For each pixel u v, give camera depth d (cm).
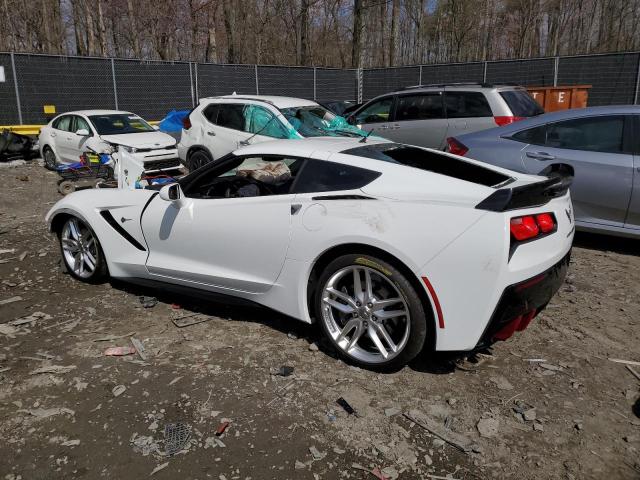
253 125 948
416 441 288
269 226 382
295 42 2838
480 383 342
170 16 2495
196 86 1847
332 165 374
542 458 276
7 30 2608
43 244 649
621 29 3666
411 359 336
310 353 377
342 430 296
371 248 338
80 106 1641
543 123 640
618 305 464
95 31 2783
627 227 585
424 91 986
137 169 617
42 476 261
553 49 3969
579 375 352
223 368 358
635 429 298
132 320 432
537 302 330
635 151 576
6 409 313
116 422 301
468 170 388
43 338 401
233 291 412
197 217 421
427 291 320
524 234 316
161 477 261
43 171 1250
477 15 3966
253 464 270
